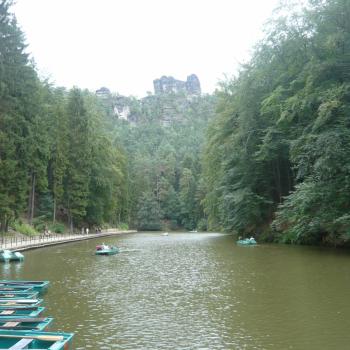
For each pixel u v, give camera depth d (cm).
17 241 4481
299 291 1605
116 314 1328
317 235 3456
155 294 1641
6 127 4378
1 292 1480
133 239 5903
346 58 2756
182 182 12412
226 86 5312
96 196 7475
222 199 4691
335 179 2705
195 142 17575
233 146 4291
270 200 4284
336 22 2844
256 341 1041
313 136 2664
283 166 4344
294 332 1105
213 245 4219
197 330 1143
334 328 1132
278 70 3653
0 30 4409
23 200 4675
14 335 884
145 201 12100
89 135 7156
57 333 900
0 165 4119
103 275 2180
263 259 2652
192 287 1777
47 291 1722
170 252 3512
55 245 4603
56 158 6450
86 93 11919
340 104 2625
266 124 4122
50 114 6775
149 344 1029
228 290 1683
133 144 17725
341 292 1562
